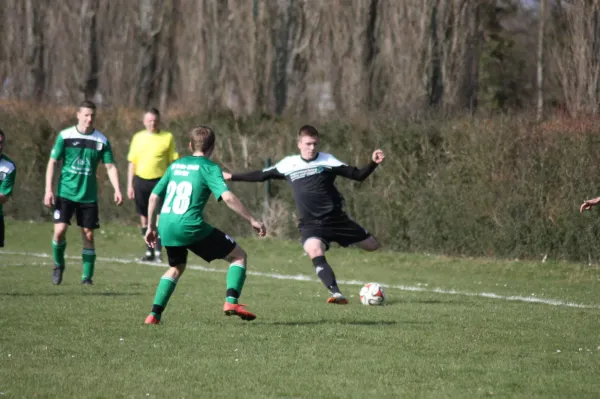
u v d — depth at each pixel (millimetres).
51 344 20406
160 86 85688
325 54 75562
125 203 62562
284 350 19953
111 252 51594
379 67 71750
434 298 31938
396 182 50031
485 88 109438
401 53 69188
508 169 45469
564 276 39688
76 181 34062
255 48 77938
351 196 51594
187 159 23234
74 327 22891
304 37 77000
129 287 33656
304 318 25281
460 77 68562
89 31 87312
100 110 66125
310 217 30797
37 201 65625
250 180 30984
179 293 31938
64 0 88188
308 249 30297
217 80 79500
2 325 23172
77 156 34031
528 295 33781
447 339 21641
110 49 86875
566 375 17609
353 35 73062
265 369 17922
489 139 45938
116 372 17562
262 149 56688
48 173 33656
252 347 20250
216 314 25922
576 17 63750
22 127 66062
